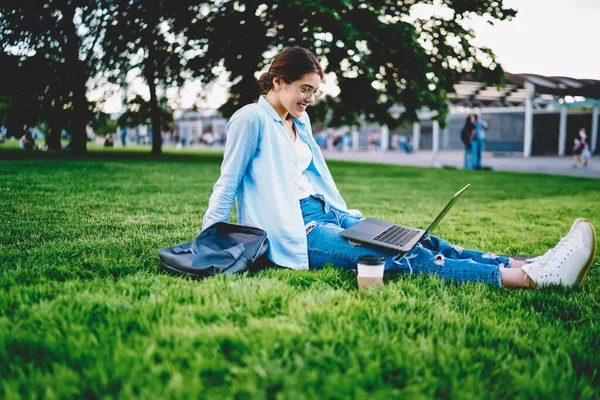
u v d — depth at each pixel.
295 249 2.86
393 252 2.77
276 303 2.27
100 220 4.53
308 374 1.58
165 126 21.70
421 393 1.53
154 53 15.10
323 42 13.41
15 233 3.79
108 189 7.20
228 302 2.21
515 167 19.16
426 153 37.75
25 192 6.35
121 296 2.25
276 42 14.59
